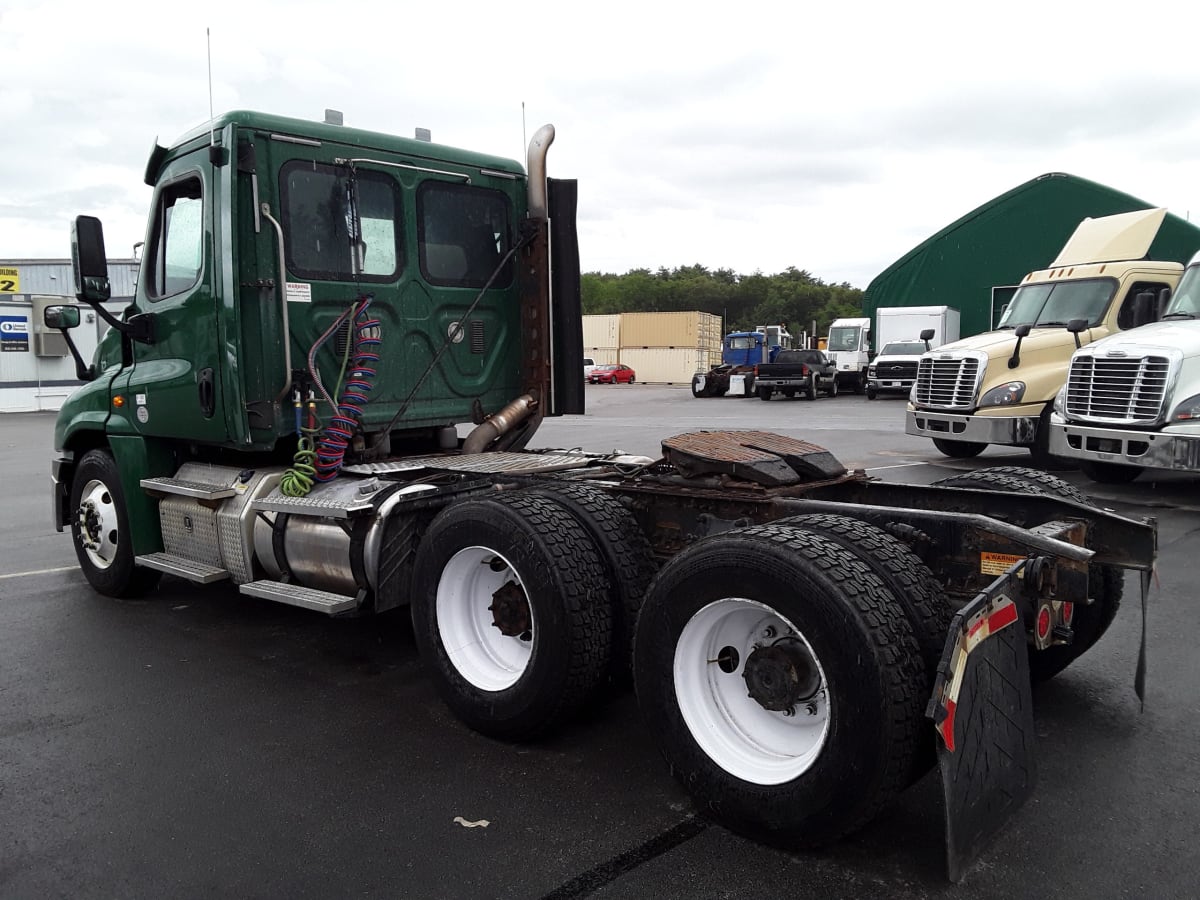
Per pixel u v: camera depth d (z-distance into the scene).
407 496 4.51
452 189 5.78
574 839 3.20
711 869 3.00
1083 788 3.49
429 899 2.86
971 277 27.92
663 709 3.37
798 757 3.11
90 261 5.42
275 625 5.79
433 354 5.69
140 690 4.69
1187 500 9.33
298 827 3.31
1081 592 3.12
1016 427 11.30
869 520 3.63
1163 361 8.70
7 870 3.07
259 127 4.89
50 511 10.52
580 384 6.24
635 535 4.06
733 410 25.61
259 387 5.01
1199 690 4.45
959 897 2.82
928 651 2.95
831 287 127.38
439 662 4.18
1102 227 13.23
